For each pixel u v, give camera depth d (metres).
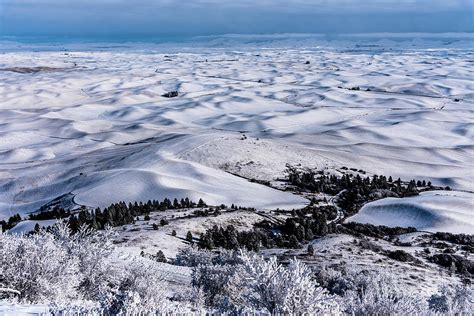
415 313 11.05
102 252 15.45
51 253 12.72
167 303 11.48
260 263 9.96
